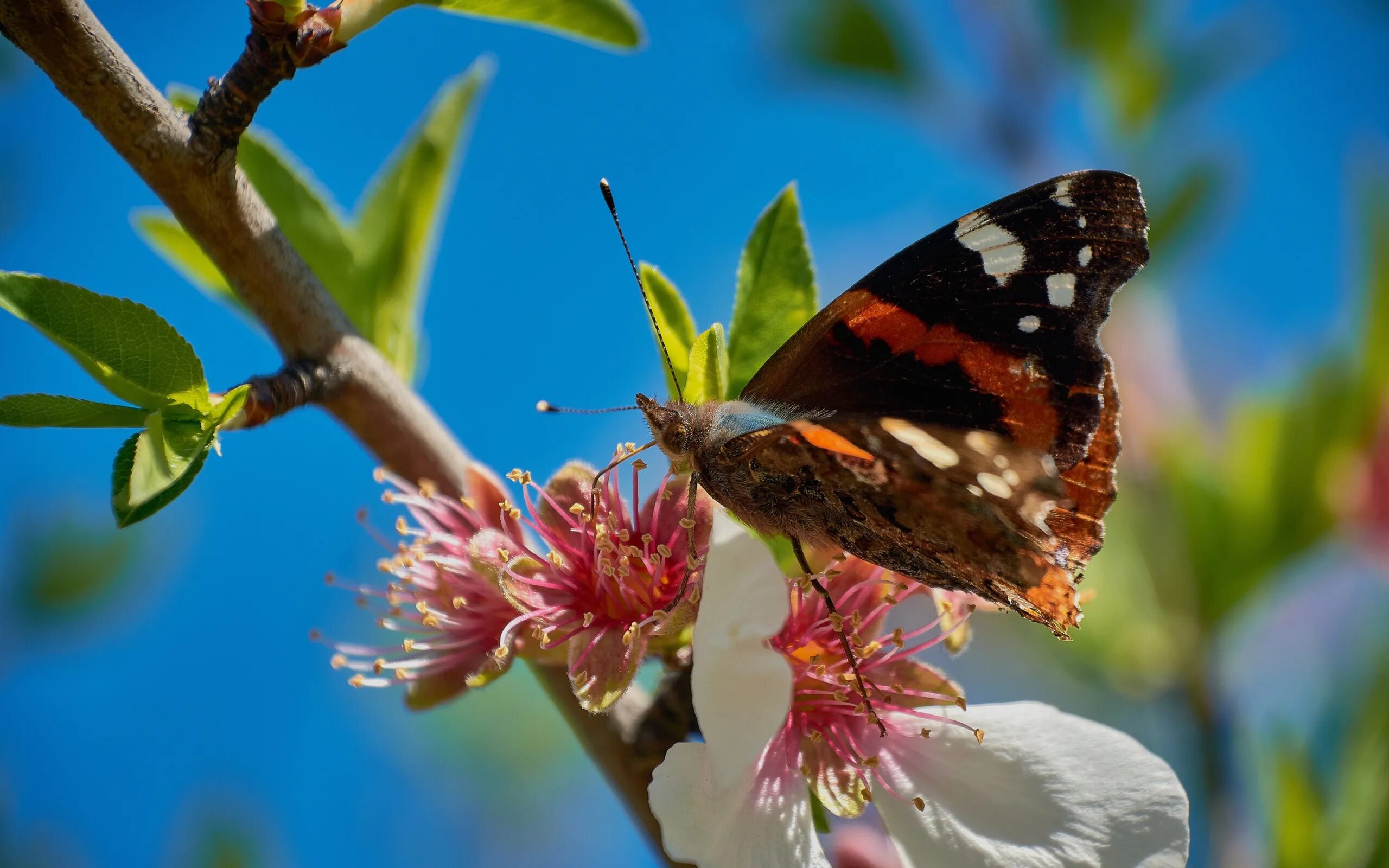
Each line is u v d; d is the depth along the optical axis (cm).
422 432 35
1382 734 37
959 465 34
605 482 35
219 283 37
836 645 35
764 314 35
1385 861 36
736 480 35
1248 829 38
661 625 34
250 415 34
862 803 34
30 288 33
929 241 35
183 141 34
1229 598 38
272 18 34
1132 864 34
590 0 35
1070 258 35
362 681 35
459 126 37
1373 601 40
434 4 35
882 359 35
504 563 34
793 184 35
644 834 34
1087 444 35
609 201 35
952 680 35
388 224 36
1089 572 39
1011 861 34
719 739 33
